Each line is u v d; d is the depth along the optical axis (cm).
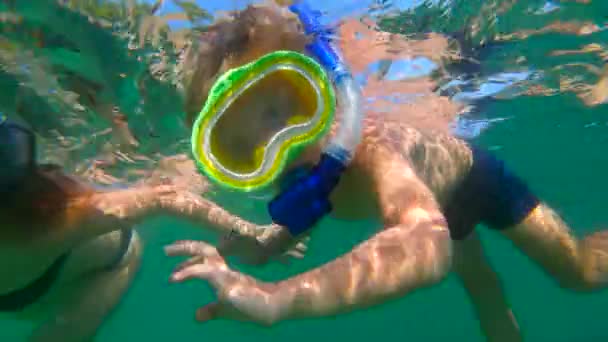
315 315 42
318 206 54
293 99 53
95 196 93
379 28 98
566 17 104
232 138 53
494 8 98
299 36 66
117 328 1812
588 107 184
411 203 52
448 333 1058
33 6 80
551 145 244
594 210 445
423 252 45
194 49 84
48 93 106
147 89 104
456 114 165
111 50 92
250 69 50
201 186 200
